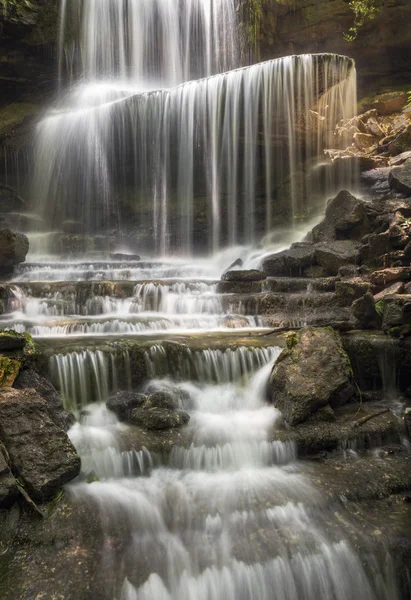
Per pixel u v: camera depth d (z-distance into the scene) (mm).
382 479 6238
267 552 5016
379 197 14320
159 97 17781
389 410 7762
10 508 5207
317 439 6781
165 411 6945
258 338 8852
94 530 5090
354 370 8523
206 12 21453
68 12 20406
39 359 7086
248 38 20391
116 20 21688
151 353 7840
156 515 5387
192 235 18016
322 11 20125
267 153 17094
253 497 5742
